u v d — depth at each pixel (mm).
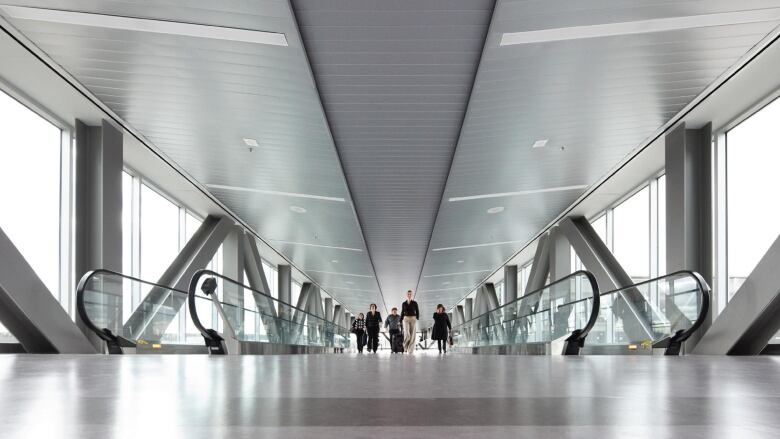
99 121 12297
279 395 3055
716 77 10180
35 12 8117
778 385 3672
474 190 16391
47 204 12320
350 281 35000
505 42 8492
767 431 1883
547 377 4387
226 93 10508
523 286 32125
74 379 4062
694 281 9875
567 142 13133
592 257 19172
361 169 14508
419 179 15312
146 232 17281
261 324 15609
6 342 10695
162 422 2109
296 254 27438
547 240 23125
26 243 11648
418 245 23812
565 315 12539
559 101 10844
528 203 18516
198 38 8609
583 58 9227
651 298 11203
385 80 9805
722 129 12797
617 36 8578
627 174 15969
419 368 5668
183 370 5055
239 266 21844
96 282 10227
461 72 9547
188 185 17125
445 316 20547
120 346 10766
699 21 8250
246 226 22219
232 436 1817
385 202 17531
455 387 3549
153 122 12195
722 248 12961
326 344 28469
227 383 3777
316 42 8641
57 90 10781
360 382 3914
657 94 10828
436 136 12352
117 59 9453
